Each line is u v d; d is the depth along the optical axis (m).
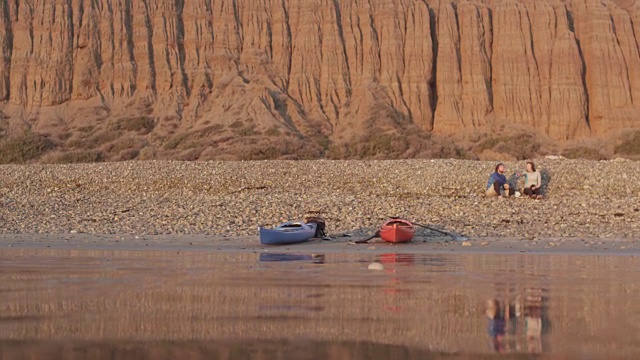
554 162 170.88
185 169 173.25
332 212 127.19
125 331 41.28
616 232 107.62
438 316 45.84
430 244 97.50
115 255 85.50
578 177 156.25
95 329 41.75
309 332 41.12
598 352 36.31
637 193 147.75
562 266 73.81
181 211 129.62
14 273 67.69
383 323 43.59
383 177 162.50
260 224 117.94
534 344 38.19
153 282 61.09
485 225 115.31
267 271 69.38
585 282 61.22
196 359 35.00
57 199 146.50
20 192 160.12
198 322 43.88
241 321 44.19
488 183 146.25
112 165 182.50
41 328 41.97
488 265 74.94
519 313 46.81
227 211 129.12
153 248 93.88
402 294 54.50
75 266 73.62
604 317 45.41
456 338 39.56
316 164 176.38
